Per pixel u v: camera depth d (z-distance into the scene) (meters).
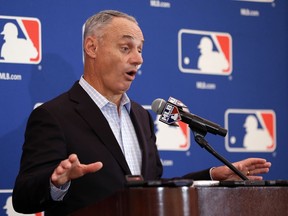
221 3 8.01
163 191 3.73
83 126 5.42
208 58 7.88
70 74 7.13
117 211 3.89
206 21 7.90
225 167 5.48
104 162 5.33
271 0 8.29
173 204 3.73
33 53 6.96
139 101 7.47
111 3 7.39
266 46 8.23
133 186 3.84
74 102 5.56
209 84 7.86
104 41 5.70
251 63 8.13
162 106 5.16
